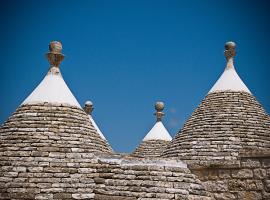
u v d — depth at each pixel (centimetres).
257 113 1784
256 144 1655
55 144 1359
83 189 1263
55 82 1525
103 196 1236
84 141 1408
